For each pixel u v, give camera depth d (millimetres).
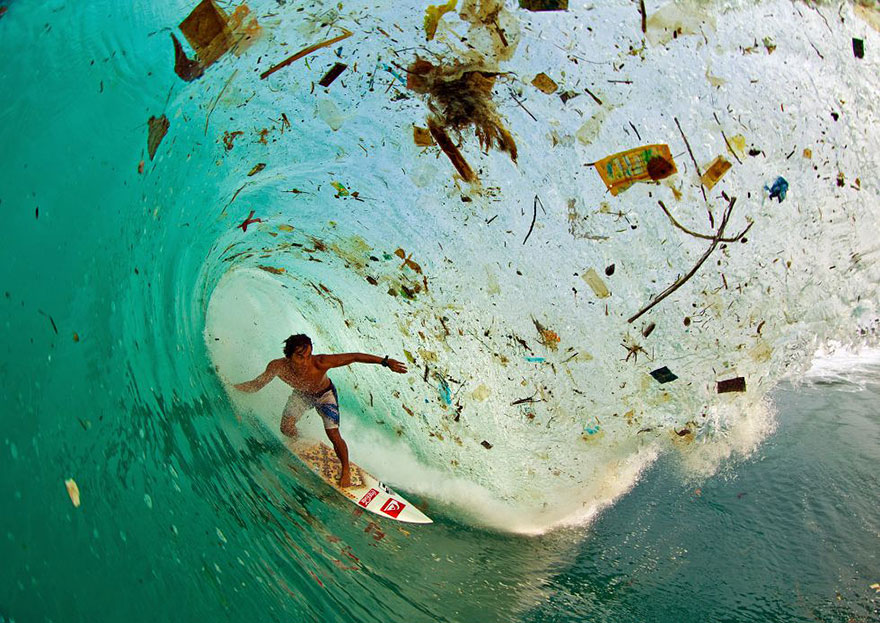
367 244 5160
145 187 3830
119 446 2994
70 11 3684
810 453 4715
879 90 5262
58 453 2662
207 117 4156
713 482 4641
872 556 3809
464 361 5156
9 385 2637
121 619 2328
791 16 5117
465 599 3723
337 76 4422
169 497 3039
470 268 5012
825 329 5277
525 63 4645
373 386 5578
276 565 3248
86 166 3424
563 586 3930
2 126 3111
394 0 4367
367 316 5527
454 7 4512
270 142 4527
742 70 4922
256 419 4680
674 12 4832
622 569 4055
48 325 2959
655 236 4840
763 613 3553
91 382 3070
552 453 4988
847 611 3475
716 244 4895
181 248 4379
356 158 4711
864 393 5289
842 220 5102
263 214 5004
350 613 3244
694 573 3910
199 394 4160
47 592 2223
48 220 3143
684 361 5039
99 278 3400
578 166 4770
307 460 4707
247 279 5656
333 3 4258
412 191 4859
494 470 4965
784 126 4953
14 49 3373
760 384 5211
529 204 4824
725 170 4840
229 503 3424
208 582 2768
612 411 5031
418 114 4613
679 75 4812
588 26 4719
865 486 4328
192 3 3982
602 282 4898
